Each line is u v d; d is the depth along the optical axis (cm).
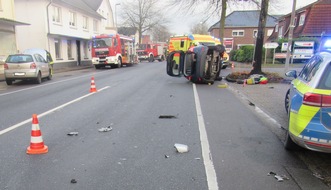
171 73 1571
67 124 698
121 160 477
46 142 566
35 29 2639
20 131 645
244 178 413
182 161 472
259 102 978
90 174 426
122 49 2962
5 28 2062
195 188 385
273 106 912
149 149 526
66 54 3056
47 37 2658
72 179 409
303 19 3284
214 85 1447
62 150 522
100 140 577
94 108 883
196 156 493
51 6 2728
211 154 502
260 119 748
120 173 429
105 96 1106
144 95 1128
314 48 2623
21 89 1363
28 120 743
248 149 527
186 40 2200
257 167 450
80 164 461
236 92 1208
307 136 420
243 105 931
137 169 443
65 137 596
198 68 1440
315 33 3097
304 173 431
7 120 747
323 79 435
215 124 696
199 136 601
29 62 1535
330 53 480
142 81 1622
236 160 477
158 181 405
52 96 1127
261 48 1567
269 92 1194
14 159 482
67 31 3042
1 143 564
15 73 1521
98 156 494
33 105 947
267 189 382
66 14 3019
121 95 1129
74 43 3262
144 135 608
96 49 2764
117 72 2300
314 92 424
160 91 1238
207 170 438
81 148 532
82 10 3322
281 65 2662
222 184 396
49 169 443
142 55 4650
